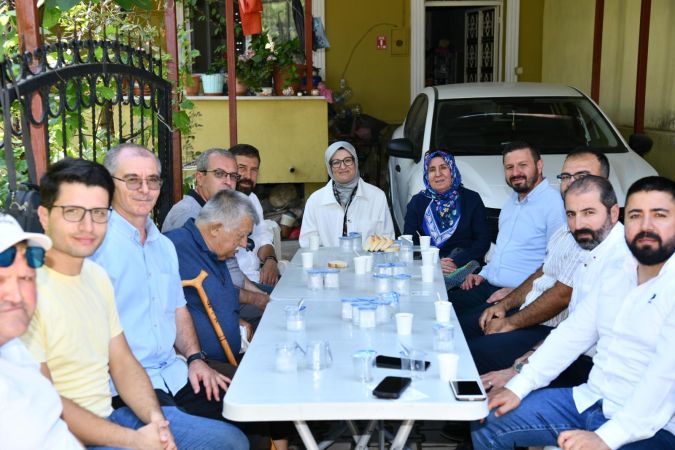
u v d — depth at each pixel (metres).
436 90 7.94
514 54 12.08
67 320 2.68
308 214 5.79
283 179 8.86
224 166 4.71
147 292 3.37
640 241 2.85
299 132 8.79
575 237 3.56
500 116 7.34
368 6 11.55
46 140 3.35
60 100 3.44
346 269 4.62
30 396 2.15
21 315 2.19
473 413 2.49
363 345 3.09
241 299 4.48
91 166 2.68
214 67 8.99
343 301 3.47
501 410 3.18
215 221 3.78
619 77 9.75
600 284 3.21
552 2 11.62
